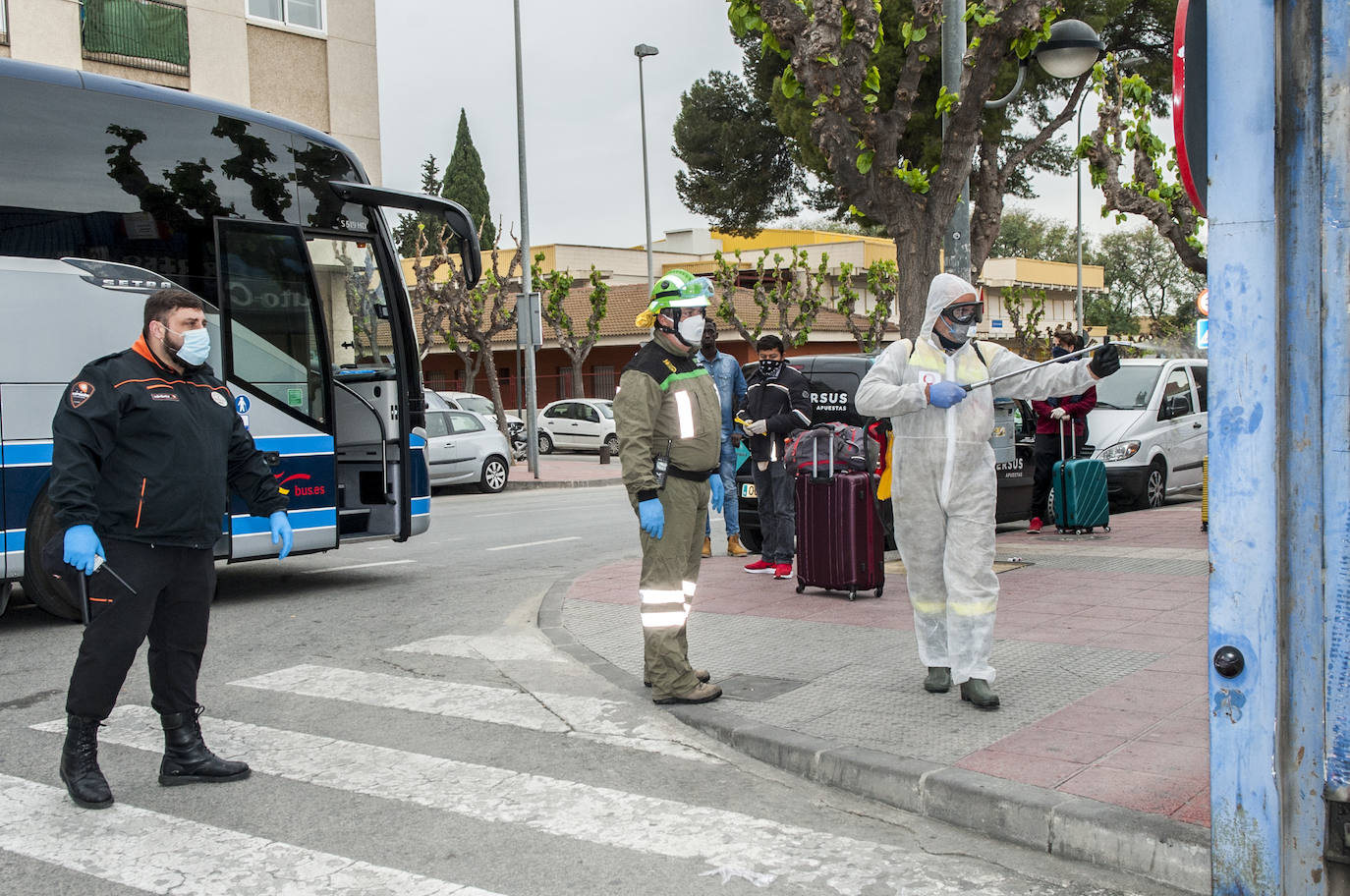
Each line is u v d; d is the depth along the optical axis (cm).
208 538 470
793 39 972
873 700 556
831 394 1039
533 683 641
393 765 506
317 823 438
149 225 844
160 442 453
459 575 1059
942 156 985
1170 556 962
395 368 989
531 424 2378
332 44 2016
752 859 400
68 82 816
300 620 838
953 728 502
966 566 535
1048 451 1148
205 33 1839
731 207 2847
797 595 843
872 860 398
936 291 541
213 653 729
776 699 569
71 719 459
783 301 3734
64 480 432
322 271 976
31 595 816
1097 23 1950
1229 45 286
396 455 986
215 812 451
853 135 980
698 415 572
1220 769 298
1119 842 384
